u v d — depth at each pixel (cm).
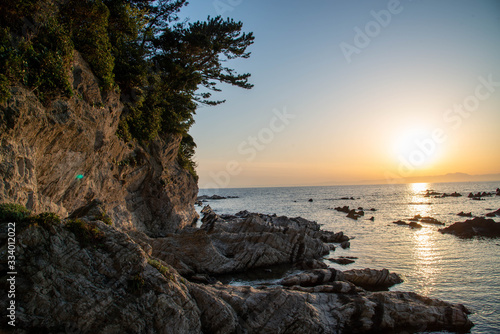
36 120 1470
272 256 2750
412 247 3516
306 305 1533
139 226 3353
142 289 1185
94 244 1216
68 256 1144
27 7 1529
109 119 2352
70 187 2061
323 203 11756
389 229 4856
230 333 1325
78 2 1972
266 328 1410
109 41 2562
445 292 2123
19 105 1346
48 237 1138
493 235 3944
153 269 1262
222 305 1357
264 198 17712
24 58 1428
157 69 3578
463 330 1602
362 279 2241
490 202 9100
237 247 2758
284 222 4588
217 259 2509
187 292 1333
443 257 3041
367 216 6812
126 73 2769
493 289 2162
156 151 3578
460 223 4369
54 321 1042
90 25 2114
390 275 2322
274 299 1505
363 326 1555
